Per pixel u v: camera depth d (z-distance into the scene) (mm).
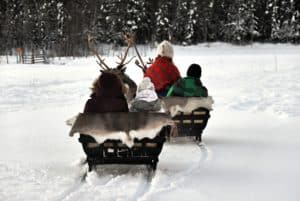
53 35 54469
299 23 58531
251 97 12625
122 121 5383
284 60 30562
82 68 26484
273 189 4996
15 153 6711
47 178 5430
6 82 18031
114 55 46281
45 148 7051
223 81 17875
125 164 6039
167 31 58312
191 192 4906
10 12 60125
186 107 7125
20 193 4848
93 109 5645
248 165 5992
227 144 7242
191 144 7316
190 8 58250
